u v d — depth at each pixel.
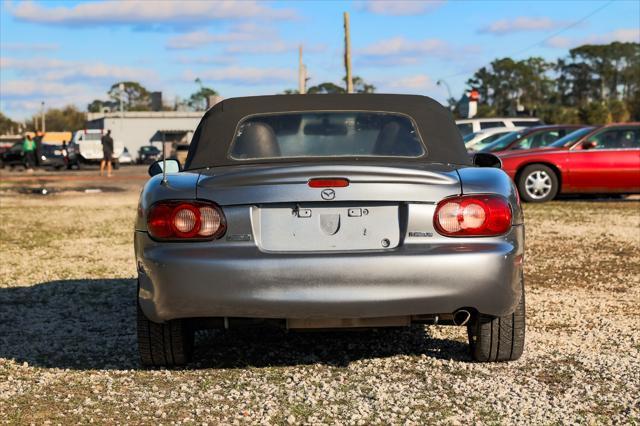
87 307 6.82
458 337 5.52
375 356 5.08
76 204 18.38
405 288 4.20
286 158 4.78
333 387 4.43
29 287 7.78
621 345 5.25
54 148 45.47
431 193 4.27
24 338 5.75
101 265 9.16
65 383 4.60
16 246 10.94
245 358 5.08
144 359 4.80
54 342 5.61
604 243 10.16
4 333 5.91
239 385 4.50
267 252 4.25
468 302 4.27
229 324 4.49
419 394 4.26
